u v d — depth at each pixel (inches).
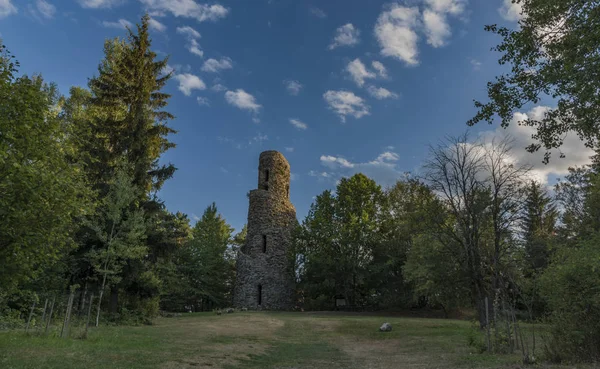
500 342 504.7
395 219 1617.9
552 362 391.2
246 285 1699.1
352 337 798.5
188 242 1939.0
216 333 726.5
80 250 768.9
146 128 979.9
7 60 373.4
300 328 922.1
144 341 529.7
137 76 1024.9
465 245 786.2
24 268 389.1
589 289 389.4
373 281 1610.5
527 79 391.2
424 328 886.4
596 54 315.3
